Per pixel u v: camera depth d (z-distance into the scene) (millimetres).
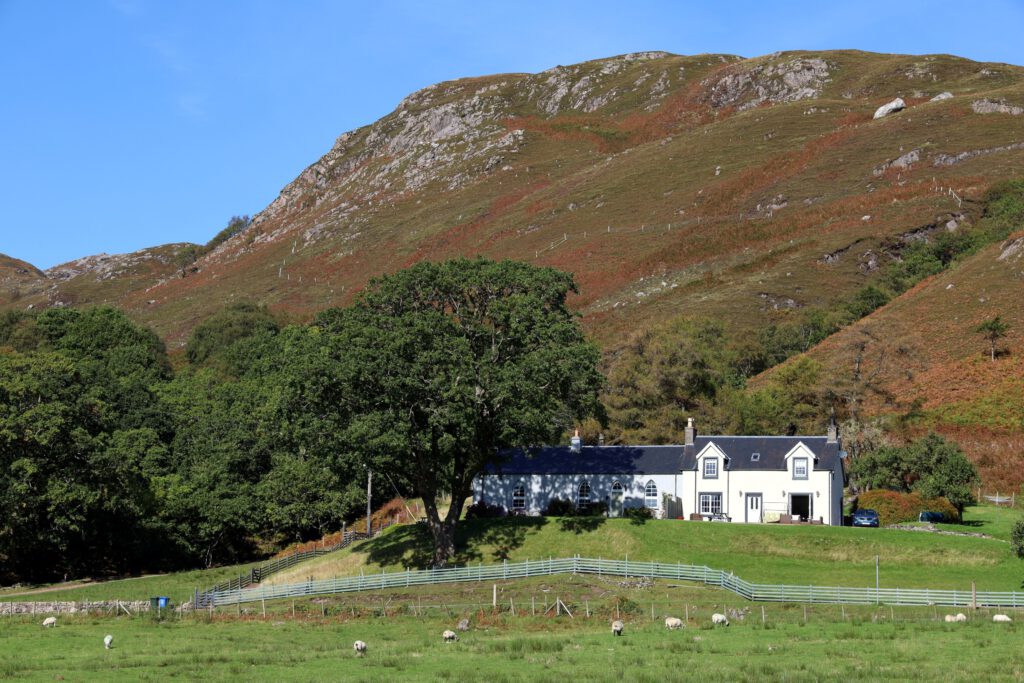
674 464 85938
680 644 44375
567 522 79000
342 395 75312
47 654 44750
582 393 77000
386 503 103250
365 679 37906
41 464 82250
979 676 36906
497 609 57312
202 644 47969
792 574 67062
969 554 68375
